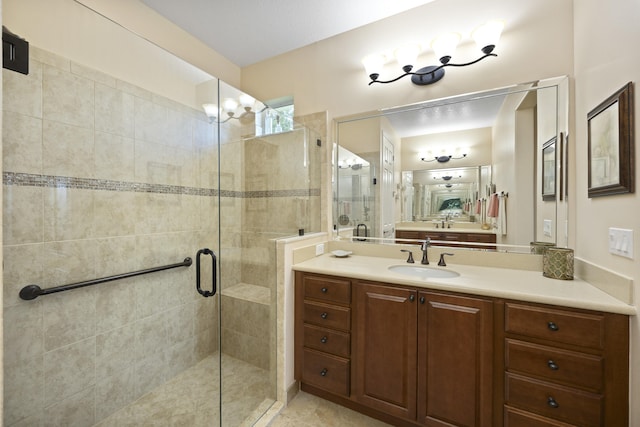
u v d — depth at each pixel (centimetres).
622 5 114
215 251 232
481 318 136
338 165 232
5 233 133
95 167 164
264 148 250
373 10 203
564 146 160
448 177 198
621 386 112
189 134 217
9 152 133
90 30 162
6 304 134
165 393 192
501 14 176
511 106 177
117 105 174
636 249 108
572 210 158
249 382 196
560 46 162
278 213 244
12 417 136
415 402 151
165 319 202
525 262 173
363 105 221
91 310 163
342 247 228
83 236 160
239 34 230
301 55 248
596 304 114
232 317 211
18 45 135
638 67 106
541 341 125
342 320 170
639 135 106
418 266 187
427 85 199
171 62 205
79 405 158
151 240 194
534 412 125
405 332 153
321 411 174
